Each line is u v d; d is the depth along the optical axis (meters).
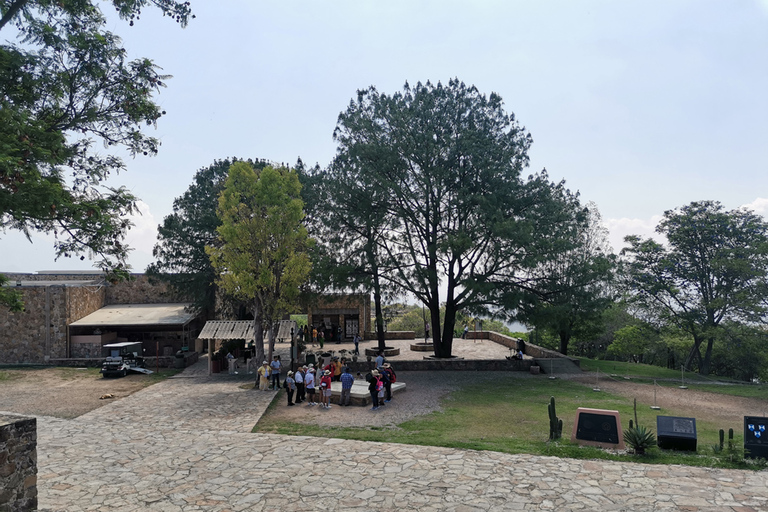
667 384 29.59
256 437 16.14
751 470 12.64
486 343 47.88
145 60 11.83
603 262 33.06
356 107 35.84
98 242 11.38
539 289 34.97
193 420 18.77
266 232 28.23
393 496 11.02
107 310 41.12
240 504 10.70
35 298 34.88
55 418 19.22
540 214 33.12
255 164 42.34
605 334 47.84
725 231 40.53
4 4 9.89
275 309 28.59
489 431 17.42
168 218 40.38
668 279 43.50
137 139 12.42
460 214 33.69
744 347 39.41
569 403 22.98
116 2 10.85
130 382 28.48
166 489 11.60
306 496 11.09
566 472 12.46
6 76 10.47
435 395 24.59
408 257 35.50
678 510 10.07
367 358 32.72
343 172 34.66
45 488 11.69
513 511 10.14
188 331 40.28
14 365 34.09
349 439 15.89
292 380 21.98
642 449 13.99
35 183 9.42
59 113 11.49
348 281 35.12
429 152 32.59
